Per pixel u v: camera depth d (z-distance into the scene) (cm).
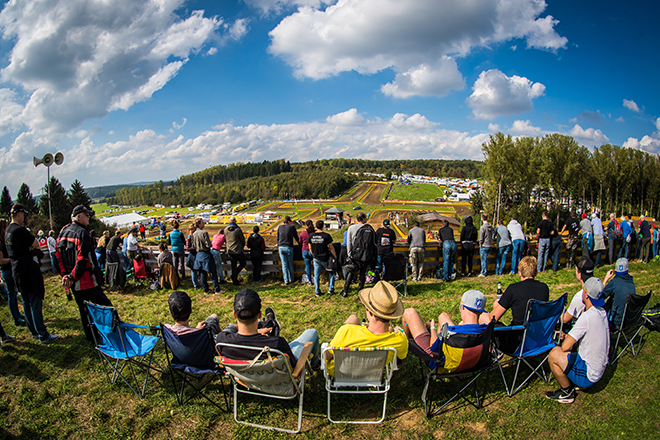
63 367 426
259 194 17412
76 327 546
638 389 360
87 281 468
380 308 301
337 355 294
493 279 882
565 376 336
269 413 330
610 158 6062
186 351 320
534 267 401
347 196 16338
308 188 16675
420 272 852
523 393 358
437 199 12988
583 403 339
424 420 319
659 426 304
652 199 6056
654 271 948
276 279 898
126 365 426
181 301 343
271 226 7981
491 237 903
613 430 301
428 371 400
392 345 311
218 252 856
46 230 4638
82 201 6738
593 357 321
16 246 455
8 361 442
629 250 1161
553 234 937
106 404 351
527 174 4984
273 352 282
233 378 313
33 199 7056
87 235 465
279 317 584
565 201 5984
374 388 369
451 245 838
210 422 320
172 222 856
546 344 372
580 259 447
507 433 300
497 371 402
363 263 677
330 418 320
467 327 321
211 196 18188
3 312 625
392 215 7344
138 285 834
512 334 365
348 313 601
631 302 402
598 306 329
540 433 300
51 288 805
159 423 319
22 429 319
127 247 910
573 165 4962
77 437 309
